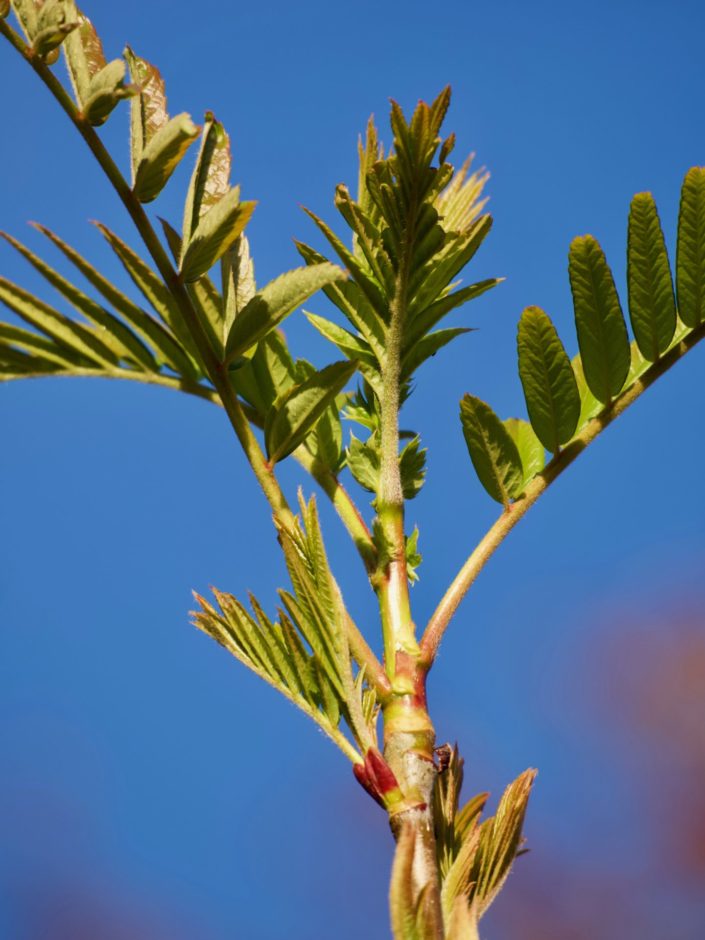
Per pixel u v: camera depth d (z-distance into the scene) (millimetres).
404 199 628
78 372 639
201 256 618
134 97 625
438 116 623
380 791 602
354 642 612
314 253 637
